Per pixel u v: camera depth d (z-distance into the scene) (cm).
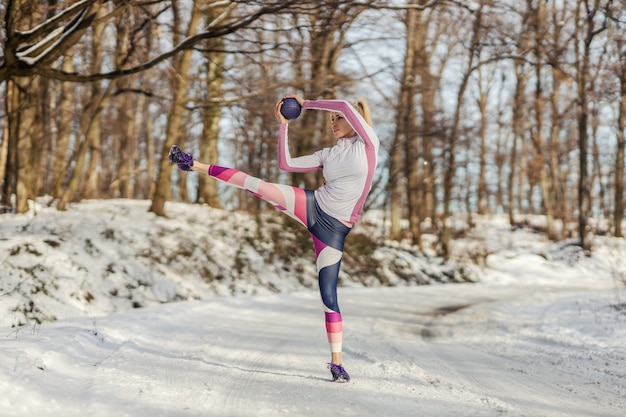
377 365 568
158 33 1258
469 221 3781
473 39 2205
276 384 471
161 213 1716
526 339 821
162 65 1662
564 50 2080
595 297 1305
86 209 1623
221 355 606
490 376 542
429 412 391
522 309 1265
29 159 1433
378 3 1046
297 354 634
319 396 431
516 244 3391
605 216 4384
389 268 2134
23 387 379
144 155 3734
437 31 2678
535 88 3428
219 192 2222
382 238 2409
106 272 1164
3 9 923
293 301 1348
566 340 773
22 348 486
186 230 1641
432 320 1081
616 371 571
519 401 436
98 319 826
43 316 898
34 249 1070
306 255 1848
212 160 2127
